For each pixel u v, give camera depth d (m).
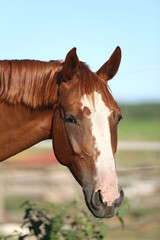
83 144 4.20
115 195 4.06
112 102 4.36
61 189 10.71
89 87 4.30
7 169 10.02
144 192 10.95
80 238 5.59
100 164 4.12
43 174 9.58
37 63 4.68
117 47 4.63
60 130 4.47
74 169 4.40
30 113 4.66
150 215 10.30
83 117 4.21
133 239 8.96
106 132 4.18
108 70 4.69
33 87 4.60
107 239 8.99
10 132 4.69
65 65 4.38
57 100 4.56
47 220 5.66
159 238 9.03
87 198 4.20
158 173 10.59
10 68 4.63
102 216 4.07
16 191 10.17
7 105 4.64
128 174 10.54
